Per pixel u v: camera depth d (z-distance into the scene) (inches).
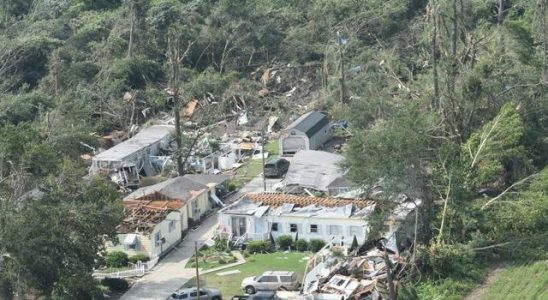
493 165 3555.6
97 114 5561.0
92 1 7578.7
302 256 3535.9
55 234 2920.8
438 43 4724.4
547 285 3048.7
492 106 4141.2
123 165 4525.1
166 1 6865.2
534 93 4237.2
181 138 4571.9
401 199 3437.5
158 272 3454.7
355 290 3036.4
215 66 6471.5
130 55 6171.3
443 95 4033.0
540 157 4079.7
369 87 4719.5
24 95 5388.8
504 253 3334.2
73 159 4372.5
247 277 3294.8
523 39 4441.4
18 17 7244.1
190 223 3944.4
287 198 3811.5
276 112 5561.0
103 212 3142.2
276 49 6540.4
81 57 6299.2
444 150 3486.7
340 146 4911.4
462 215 3329.2
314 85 6043.3
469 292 3095.5
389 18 6432.1
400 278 3186.5
